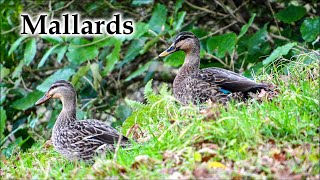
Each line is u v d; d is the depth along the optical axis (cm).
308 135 1041
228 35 1579
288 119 1066
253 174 945
